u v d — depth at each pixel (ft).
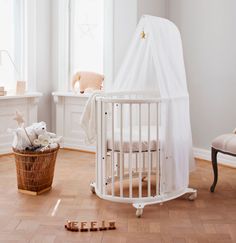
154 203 10.03
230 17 14.28
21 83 16.22
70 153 16.48
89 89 16.51
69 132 17.38
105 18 16.03
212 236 8.38
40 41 17.15
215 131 15.12
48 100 17.72
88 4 16.85
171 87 10.07
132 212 9.77
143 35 10.92
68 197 10.82
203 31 15.21
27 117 16.75
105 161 10.19
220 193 11.34
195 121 15.81
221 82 14.76
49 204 10.25
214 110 15.10
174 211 9.86
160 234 8.47
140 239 8.21
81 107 16.89
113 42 15.87
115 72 15.97
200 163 14.92
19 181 11.19
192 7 15.52
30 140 11.11
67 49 17.40
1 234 8.38
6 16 16.19
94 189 11.08
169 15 16.46
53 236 8.32
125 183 12.26
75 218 9.34
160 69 9.86
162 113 9.88
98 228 8.64
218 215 9.60
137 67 11.45
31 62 16.84
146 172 12.03
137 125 12.12
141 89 11.59
